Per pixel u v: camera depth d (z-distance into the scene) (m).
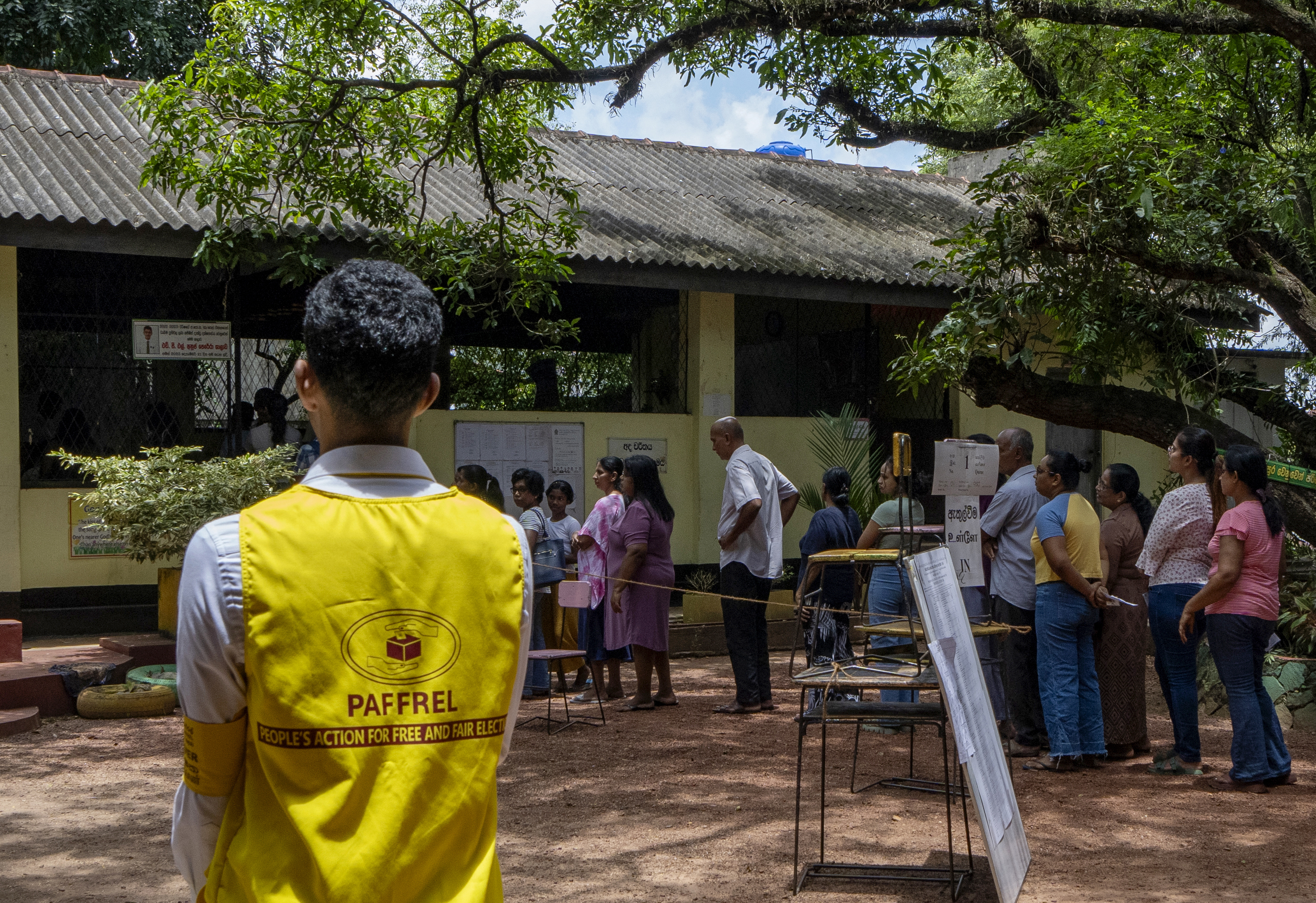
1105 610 6.92
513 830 5.39
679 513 12.99
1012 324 8.02
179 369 11.09
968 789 4.45
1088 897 4.37
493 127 9.81
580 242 11.64
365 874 1.62
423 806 1.68
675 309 13.77
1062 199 7.60
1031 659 6.99
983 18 9.33
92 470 9.06
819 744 7.30
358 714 1.67
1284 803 5.79
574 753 7.04
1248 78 10.24
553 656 7.67
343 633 1.68
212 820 1.74
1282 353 13.21
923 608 3.98
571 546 9.17
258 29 9.07
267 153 9.01
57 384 10.70
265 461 9.27
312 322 1.81
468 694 1.75
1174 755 6.55
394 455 1.84
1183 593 6.38
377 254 10.05
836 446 12.73
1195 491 6.43
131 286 11.20
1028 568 6.92
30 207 9.38
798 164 17.00
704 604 11.43
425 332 1.84
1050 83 10.72
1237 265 8.32
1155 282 8.31
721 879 4.66
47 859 4.97
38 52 17.25
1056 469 6.70
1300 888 4.46
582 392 17.88
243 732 1.70
